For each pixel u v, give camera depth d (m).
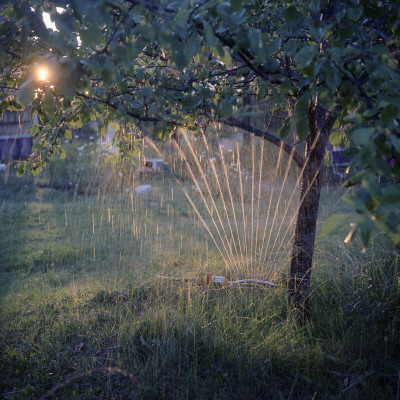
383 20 2.12
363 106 1.70
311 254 2.97
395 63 1.57
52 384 2.48
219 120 2.58
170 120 2.20
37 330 3.07
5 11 1.69
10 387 2.45
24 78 2.04
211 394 2.34
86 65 1.54
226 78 2.61
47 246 5.41
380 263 3.51
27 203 7.91
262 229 5.84
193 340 2.77
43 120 2.07
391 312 2.83
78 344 2.87
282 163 7.74
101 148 9.35
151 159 7.78
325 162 2.99
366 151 1.30
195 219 6.65
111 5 1.34
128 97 2.22
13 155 10.53
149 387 2.37
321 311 3.03
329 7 2.02
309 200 2.88
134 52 1.62
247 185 7.61
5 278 4.40
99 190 8.48
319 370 2.45
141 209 7.19
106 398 2.35
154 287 3.71
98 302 3.54
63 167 9.17
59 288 4.03
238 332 2.82
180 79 2.35
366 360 2.50
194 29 1.49
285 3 2.53
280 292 3.34
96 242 5.61
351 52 1.46
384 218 1.18
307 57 1.47
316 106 2.42
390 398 2.22
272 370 2.50
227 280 3.75
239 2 1.42
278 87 2.16
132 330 2.93
